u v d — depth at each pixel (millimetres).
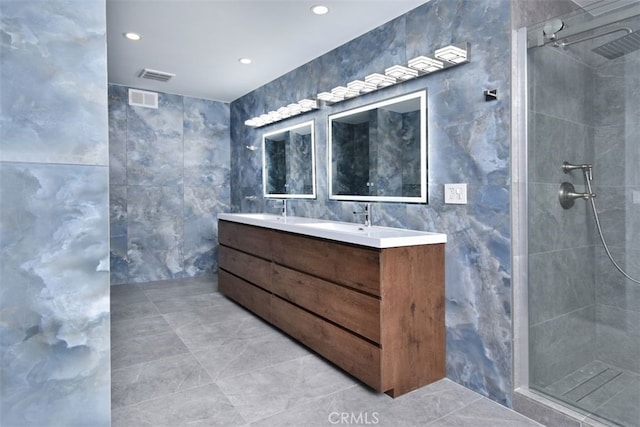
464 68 2234
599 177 2039
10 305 656
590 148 2055
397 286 2105
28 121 667
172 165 4926
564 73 2047
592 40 1926
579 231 2062
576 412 1813
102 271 736
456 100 2285
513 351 2014
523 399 1954
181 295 4168
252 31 2943
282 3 2521
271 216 3980
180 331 3086
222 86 4488
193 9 2592
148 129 4734
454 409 1997
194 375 2342
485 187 2127
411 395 2133
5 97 649
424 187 2494
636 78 1921
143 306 3762
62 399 704
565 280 2072
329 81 3342
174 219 4969
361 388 2201
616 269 1982
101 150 733
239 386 2211
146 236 4793
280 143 4156
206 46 3229
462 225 2252
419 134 2527
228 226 3943
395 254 2098
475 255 2180
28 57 667
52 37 687
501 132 2045
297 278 2773
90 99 722
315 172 3594
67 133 700
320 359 2582
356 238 2184
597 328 2029
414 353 2186
